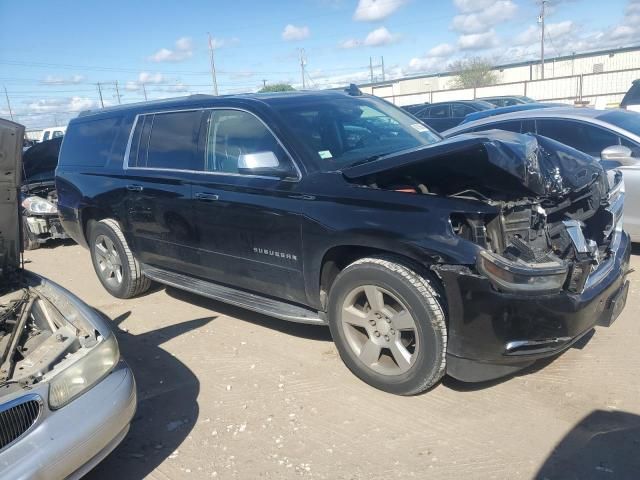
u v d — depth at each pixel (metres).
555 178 3.54
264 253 4.19
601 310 3.50
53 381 2.70
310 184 3.84
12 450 2.48
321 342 4.56
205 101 4.79
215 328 5.03
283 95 4.69
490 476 2.87
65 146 6.43
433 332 3.33
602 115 6.34
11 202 3.28
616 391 3.53
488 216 3.23
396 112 5.10
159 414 3.69
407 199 3.39
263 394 3.83
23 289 3.48
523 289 3.08
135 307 5.75
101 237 5.98
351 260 3.89
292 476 2.99
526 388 3.64
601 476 2.80
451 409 3.47
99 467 3.21
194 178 4.65
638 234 5.80
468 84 58.28
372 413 3.50
